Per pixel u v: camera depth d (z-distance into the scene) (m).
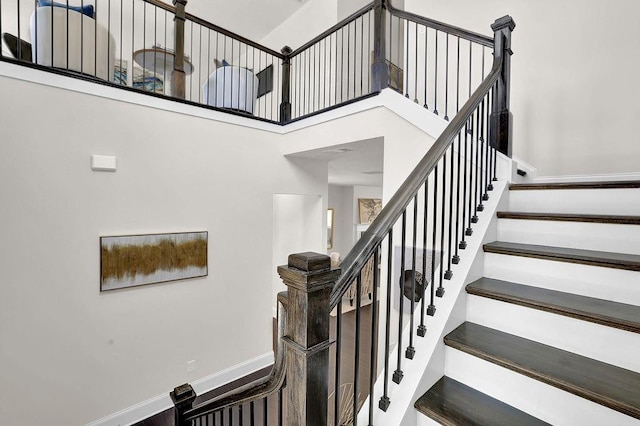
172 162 3.05
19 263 2.30
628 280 1.27
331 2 4.81
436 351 1.31
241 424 1.31
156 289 2.98
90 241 2.60
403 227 1.29
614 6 2.74
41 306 2.40
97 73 2.97
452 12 3.86
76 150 2.52
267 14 5.48
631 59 2.66
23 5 4.96
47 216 2.41
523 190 2.01
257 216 3.71
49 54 2.67
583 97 2.92
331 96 4.76
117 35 5.72
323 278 0.84
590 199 1.77
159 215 2.98
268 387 1.02
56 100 2.43
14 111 2.27
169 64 4.16
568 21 3.00
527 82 3.26
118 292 2.76
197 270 3.21
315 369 0.85
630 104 2.68
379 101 2.78
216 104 3.71
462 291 1.50
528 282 1.55
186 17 3.17
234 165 3.50
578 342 1.20
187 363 3.20
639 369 1.08
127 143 2.78
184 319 3.17
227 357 3.50
